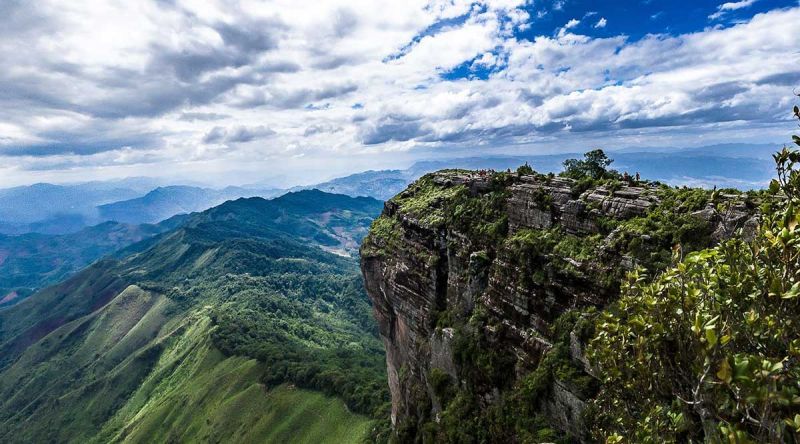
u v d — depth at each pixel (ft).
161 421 625.00
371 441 424.87
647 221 122.62
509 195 179.01
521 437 131.03
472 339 166.30
